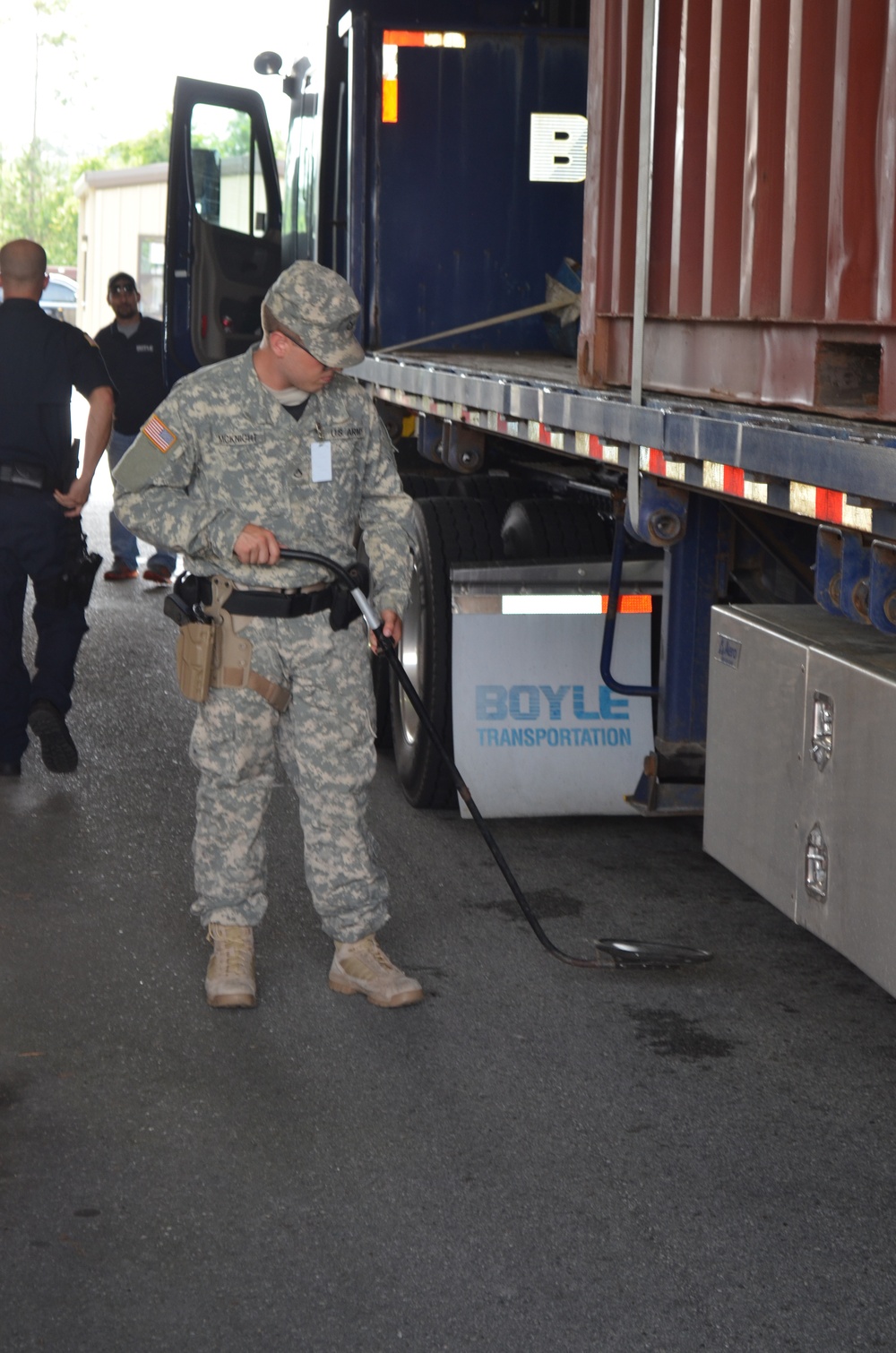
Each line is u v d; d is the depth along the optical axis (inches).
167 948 166.9
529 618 206.4
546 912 180.4
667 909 182.1
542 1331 100.0
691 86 148.9
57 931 171.2
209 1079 135.9
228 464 144.6
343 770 150.7
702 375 148.6
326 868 152.8
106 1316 101.0
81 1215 113.4
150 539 144.1
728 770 151.1
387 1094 133.6
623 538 194.5
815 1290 105.2
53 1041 143.3
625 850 204.8
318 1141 125.1
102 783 231.1
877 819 125.0
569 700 207.6
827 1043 145.7
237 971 151.9
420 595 214.1
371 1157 122.6
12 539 222.1
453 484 241.9
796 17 130.0
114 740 256.7
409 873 193.8
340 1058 140.6
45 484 222.4
